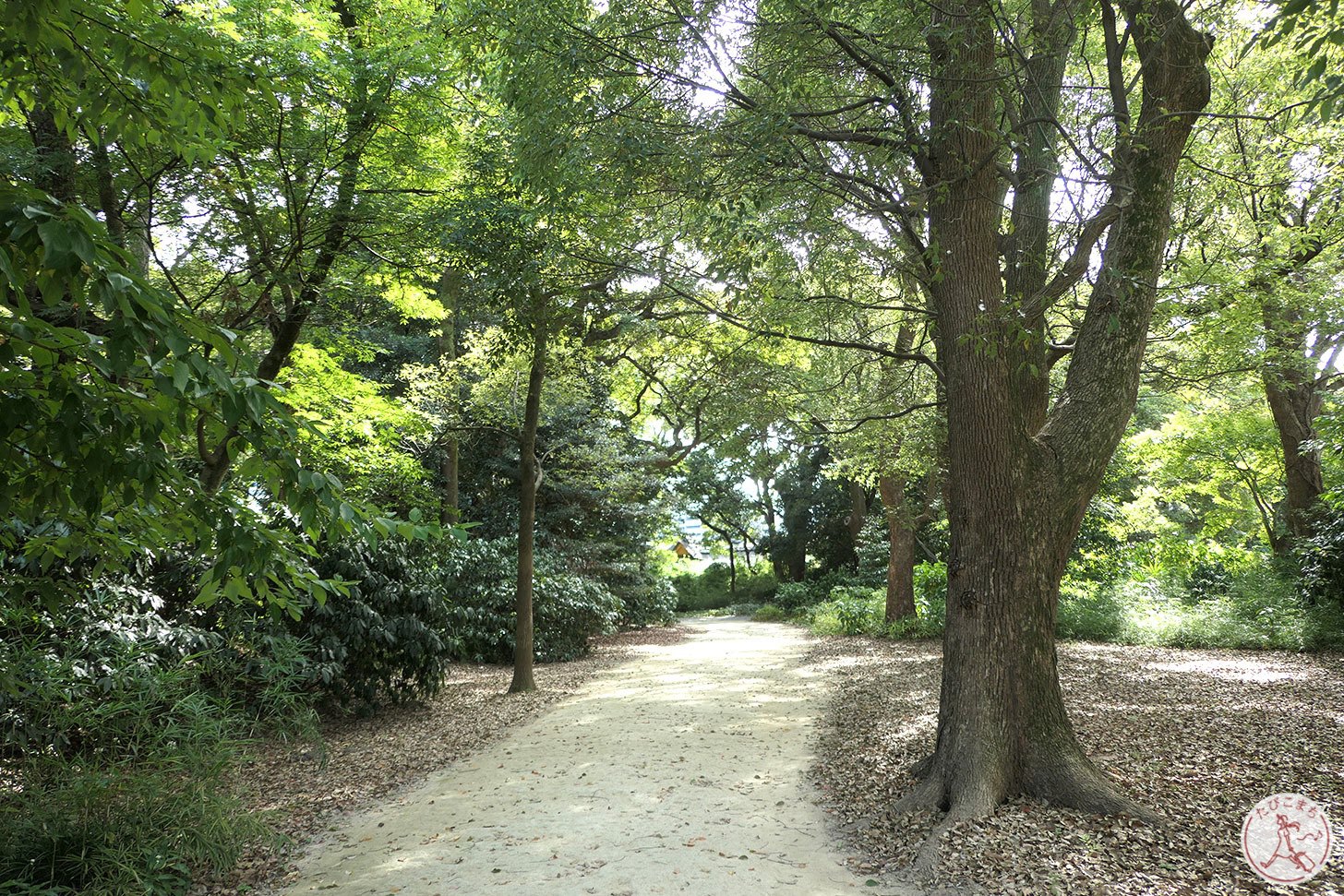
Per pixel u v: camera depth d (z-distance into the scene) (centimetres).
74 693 486
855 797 566
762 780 621
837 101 695
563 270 854
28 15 262
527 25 600
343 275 852
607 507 1959
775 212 690
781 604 2734
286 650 654
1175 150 558
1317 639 1138
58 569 556
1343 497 1192
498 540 1598
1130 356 559
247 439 267
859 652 1417
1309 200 1121
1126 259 554
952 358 566
